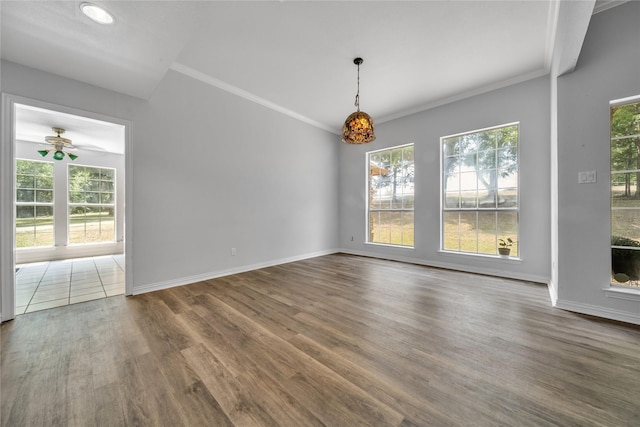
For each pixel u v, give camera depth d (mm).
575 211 2404
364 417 1210
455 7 2252
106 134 4500
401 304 2639
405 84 3674
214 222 3674
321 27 2508
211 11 2287
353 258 5137
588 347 1792
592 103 2309
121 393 1377
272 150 4461
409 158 4770
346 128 2686
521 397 1327
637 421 1167
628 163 2258
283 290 3105
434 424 1164
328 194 5637
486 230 3877
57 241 5332
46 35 1991
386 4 2217
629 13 2158
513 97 3527
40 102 2432
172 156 3250
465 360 1661
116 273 4059
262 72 3385
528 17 2371
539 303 2639
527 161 3424
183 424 1181
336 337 1972
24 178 5020
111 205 6066
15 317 2344
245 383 1457
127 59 2316
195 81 3459
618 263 2301
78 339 1949
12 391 1389
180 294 2971
